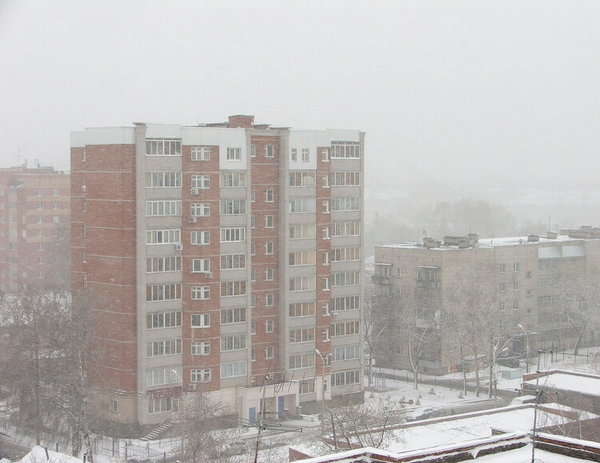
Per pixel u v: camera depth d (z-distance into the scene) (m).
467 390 145.00
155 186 115.38
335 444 79.75
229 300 119.62
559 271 183.88
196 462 95.00
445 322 156.00
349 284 132.12
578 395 108.06
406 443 86.06
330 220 129.38
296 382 124.06
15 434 112.38
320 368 127.69
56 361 105.25
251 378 121.88
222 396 119.12
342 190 131.25
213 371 118.25
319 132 128.00
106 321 116.19
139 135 113.94
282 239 125.06
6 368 107.31
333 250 130.50
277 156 125.19
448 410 126.50
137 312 114.75
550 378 116.75
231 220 119.75
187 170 117.19
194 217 116.94
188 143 117.12
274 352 125.31
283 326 124.94
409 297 163.88
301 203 126.31
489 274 163.25
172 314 116.81
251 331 122.31
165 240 116.12
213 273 118.00
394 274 167.62
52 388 105.06
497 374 155.88
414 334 149.38
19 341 107.56
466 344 146.62
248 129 121.19
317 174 127.88
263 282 124.25
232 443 97.69
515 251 175.62
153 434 113.69
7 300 135.75
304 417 124.00
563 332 183.12
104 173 115.88
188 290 117.44
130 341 114.50
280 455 93.00
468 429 91.88
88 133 117.38
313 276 127.50
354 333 132.62
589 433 95.38
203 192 117.44
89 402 112.56
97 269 117.38
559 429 89.06
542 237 198.00
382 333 165.00
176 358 117.06
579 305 176.00
